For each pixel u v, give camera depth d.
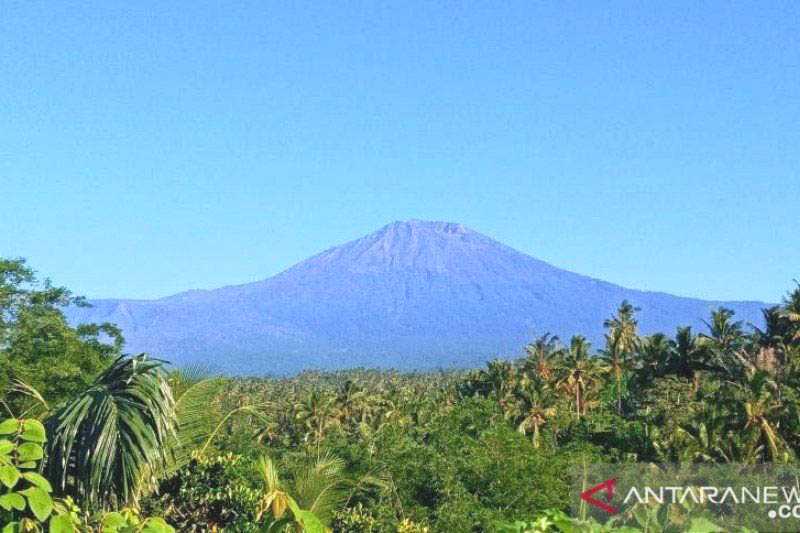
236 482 18.58
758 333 85.25
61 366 36.25
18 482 4.61
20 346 37.47
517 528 3.76
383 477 28.77
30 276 40.00
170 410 12.29
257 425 96.38
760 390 59.72
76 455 11.38
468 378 109.88
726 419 58.84
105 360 41.34
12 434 4.39
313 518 5.12
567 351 107.00
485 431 36.62
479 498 32.88
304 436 100.88
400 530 23.56
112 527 4.73
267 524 5.28
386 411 113.88
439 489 30.97
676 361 87.62
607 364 101.50
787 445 56.53
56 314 39.84
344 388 120.56
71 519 4.62
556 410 81.69
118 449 11.48
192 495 18.45
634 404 87.94
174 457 15.52
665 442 58.28
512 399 95.19
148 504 17.72
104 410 11.51
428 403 101.12
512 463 33.16
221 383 17.03
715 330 90.12
